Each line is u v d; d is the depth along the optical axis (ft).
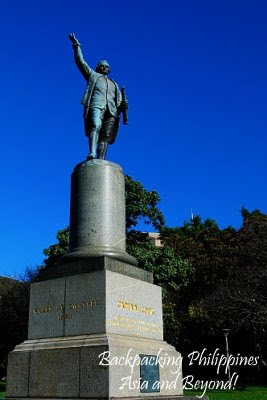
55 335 28.09
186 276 97.35
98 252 30.17
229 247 128.47
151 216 95.40
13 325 106.52
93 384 24.70
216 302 106.01
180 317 115.24
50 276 29.91
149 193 95.96
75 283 28.48
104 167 33.01
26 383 27.04
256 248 109.29
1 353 107.34
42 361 26.91
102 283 27.50
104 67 38.01
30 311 29.73
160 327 31.32
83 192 32.48
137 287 29.94
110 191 32.60
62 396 25.46
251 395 67.00
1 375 117.19
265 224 114.73
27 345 28.37
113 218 32.09
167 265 92.84
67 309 28.19
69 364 25.84
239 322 99.04
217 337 116.67
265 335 104.47
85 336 26.73
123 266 29.45
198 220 182.50
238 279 110.42
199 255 130.11
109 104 36.47
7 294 112.47
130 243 94.27
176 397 28.27
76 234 31.86
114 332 26.96
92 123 35.29
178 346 116.06
